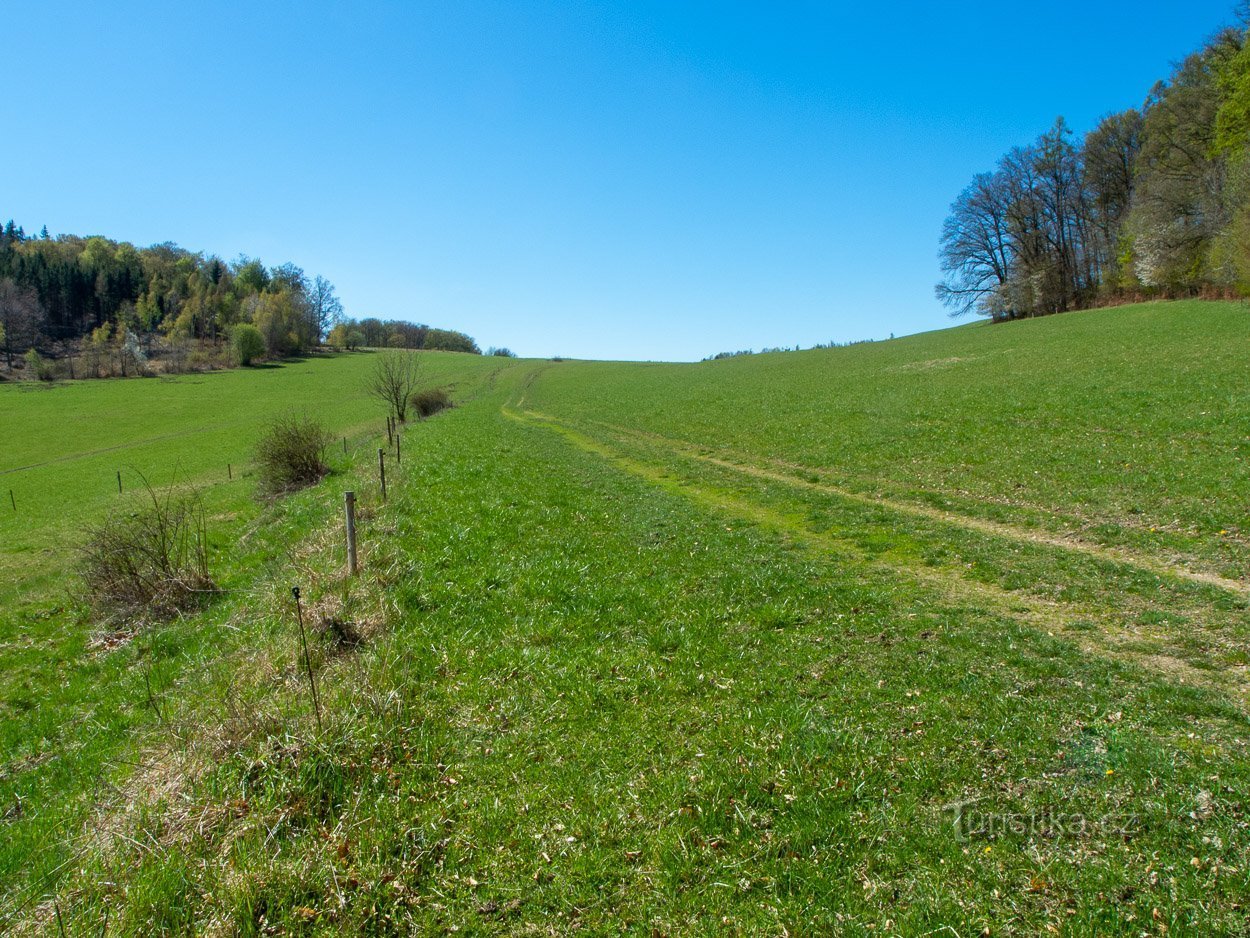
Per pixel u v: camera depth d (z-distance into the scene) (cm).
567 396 6462
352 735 664
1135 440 1936
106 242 17062
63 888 532
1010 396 2928
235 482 3866
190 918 487
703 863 523
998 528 1433
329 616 928
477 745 687
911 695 732
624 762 650
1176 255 5700
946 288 8775
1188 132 5625
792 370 6341
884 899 476
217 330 14388
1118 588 1024
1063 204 7769
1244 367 2697
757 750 646
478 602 1041
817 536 1478
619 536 1459
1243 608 912
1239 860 468
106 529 1412
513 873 529
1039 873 480
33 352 10500
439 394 5834
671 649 889
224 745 659
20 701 1102
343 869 532
